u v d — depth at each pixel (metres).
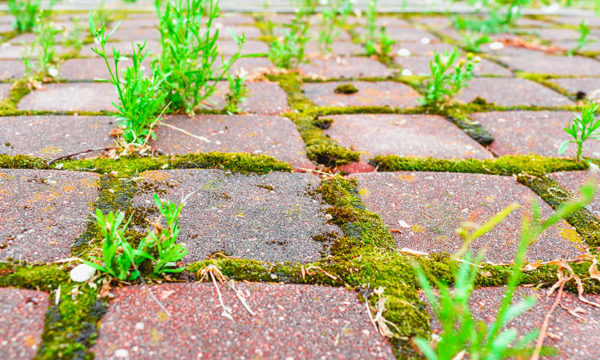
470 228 0.60
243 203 0.62
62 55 1.05
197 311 0.51
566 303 0.54
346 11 1.22
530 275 0.56
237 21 1.43
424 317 0.51
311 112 0.83
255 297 0.52
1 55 1.05
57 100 0.84
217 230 0.58
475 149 0.75
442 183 0.67
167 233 0.52
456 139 0.77
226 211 0.61
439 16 1.64
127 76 0.69
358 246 0.58
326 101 0.88
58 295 0.51
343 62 1.08
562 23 1.61
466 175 0.69
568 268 0.55
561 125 0.82
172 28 0.76
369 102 0.88
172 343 0.48
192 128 0.76
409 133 0.78
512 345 0.50
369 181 0.67
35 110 0.80
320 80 0.97
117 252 0.52
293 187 0.65
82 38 1.19
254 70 0.99
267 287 0.53
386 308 0.52
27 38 1.20
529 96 0.92
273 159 0.69
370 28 1.25
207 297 0.52
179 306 0.51
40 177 0.64
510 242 0.59
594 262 0.56
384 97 0.90
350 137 0.77
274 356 0.47
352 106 0.86
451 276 0.55
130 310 0.50
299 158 0.71
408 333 0.50
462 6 1.80
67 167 0.66
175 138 0.73
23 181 0.63
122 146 0.70
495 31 1.39
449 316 0.47
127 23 1.36
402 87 0.95
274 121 0.79
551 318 0.52
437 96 0.86
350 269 0.55
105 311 0.50
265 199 0.63
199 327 0.50
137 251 0.51
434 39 1.29
